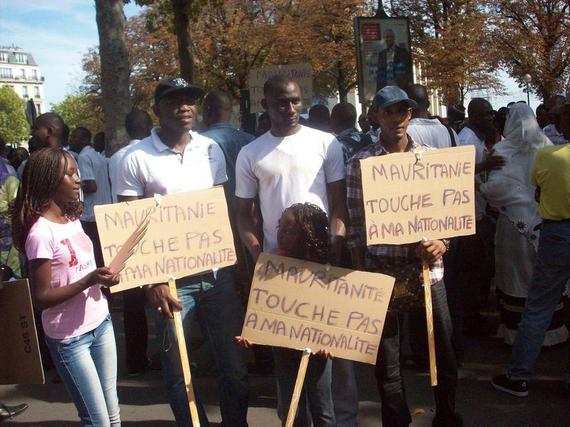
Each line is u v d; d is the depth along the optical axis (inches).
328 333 126.9
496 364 204.7
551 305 176.6
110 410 132.0
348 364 145.3
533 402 176.6
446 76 894.4
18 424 182.5
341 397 146.3
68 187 125.2
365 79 341.7
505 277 213.9
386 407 142.5
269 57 1009.5
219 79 1007.0
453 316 193.9
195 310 147.6
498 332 226.1
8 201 215.5
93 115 1497.3
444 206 135.9
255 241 140.3
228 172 183.8
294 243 126.3
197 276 143.9
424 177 135.1
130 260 134.0
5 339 133.3
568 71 949.8
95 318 128.0
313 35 979.3
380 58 342.3
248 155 141.0
